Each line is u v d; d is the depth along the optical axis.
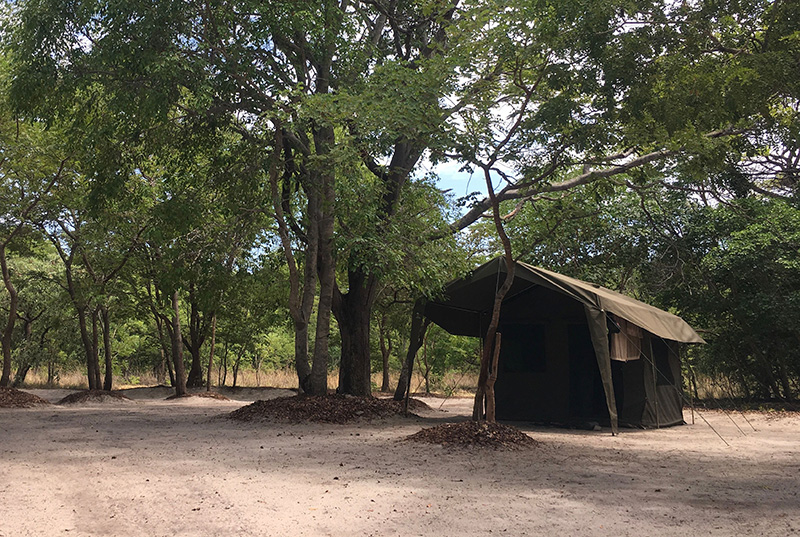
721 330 19.98
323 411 12.88
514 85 10.30
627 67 8.79
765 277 18.27
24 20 11.74
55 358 33.69
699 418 15.34
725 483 6.51
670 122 8.75
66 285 22.75
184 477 6.56
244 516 4.91
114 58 11.50
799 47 8.47
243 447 8.99
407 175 15.67
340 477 6.62
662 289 20.08
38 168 17.33
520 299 13.94
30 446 9.01
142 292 22.42
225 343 28.42
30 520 4.75
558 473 7.00
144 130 13.62
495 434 9.17
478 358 28.52
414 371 31.69
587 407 13.84
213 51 12.23
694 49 8.80
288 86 12.67
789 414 15.61
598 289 13.44
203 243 14.59
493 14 9.58
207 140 14.15
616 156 10.19
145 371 41.22
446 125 9.55
